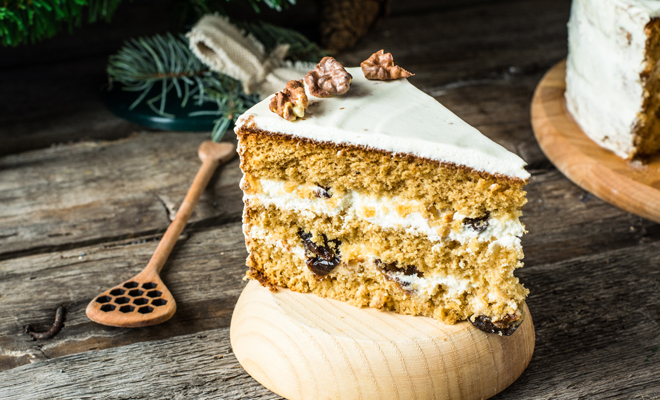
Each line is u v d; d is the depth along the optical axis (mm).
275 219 615
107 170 769
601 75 740
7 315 641
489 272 593
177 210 728
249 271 630
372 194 598
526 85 879
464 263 598
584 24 756
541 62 913
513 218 583
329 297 618
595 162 732
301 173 601
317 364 578
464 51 932
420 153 577
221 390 590
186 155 787
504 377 586
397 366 574
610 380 591
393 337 581
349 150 585
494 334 588
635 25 703
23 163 775
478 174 574
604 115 744
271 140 592
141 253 690
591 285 656
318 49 881
